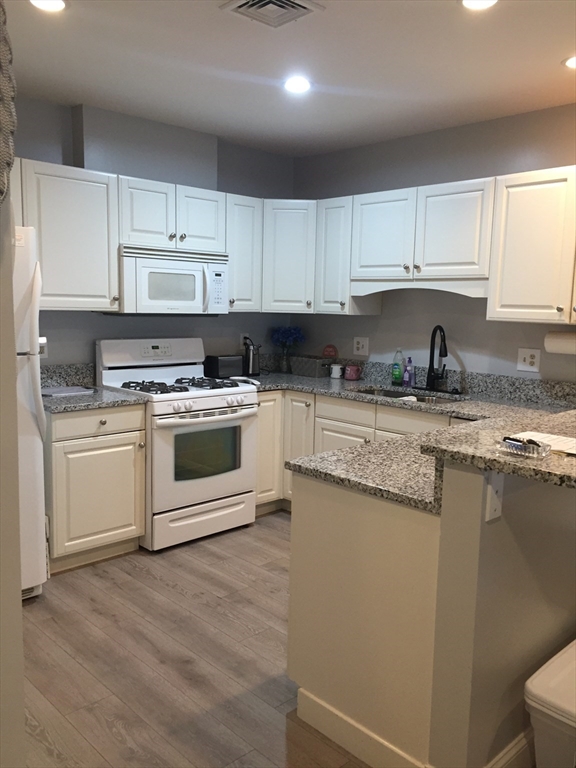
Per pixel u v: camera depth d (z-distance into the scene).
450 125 3.67
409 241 3.56
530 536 1.75
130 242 3.48
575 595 2.05
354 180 4.28
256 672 2.36
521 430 1.80
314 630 2.03
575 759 1.58
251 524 3.92
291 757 1.93
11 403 0.91
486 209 3.20
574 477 1.27
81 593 2.94
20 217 3.08
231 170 4.29
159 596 2.93
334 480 1.88
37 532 2.83
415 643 1.75
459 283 3.37
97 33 2.49
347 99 3.23
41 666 2.36
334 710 1.99
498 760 1.75
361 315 4.25
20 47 2.64
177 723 2.07
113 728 2.04
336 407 3.72
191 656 2.45
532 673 1.87
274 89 3.11
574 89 3.01
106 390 3.53
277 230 4.11
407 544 1.74
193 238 3.76
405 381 3.95
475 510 1.53
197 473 3.56
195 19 2.34
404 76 2.88
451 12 2.23
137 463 3.35
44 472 3.07
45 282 3.19
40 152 3.41
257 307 4.15
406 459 2.07
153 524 3.38
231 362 4.19
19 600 0.94
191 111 3.51
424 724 1.75
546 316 3.02
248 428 3.78
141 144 3.67
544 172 2.97
